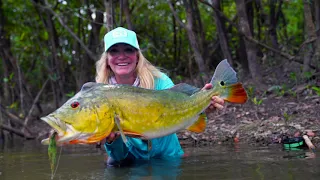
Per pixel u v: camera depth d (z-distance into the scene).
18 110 3.77
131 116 1.03
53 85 3.77
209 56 3.68
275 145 1.61
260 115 2.16
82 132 0.98
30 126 3.30
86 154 1.63
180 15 3.96
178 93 1.09
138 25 4.08
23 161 1.51
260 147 1.57
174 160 1.35
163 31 4.29
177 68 4.04
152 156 1.44
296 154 1.33
